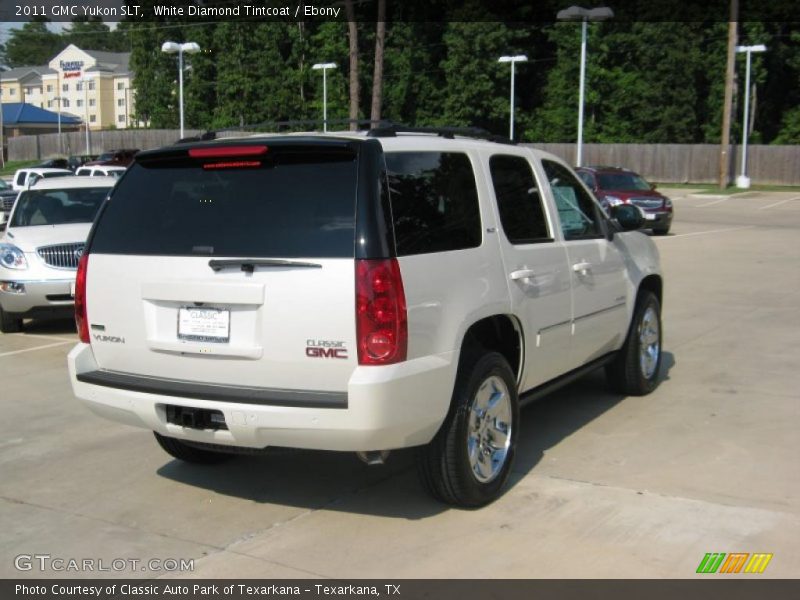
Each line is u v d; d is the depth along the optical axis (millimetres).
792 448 5863
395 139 4617
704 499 4984
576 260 5918
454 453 4715
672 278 14477
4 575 4273
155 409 4637
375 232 4227
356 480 5465
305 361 4285
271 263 4309
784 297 12414
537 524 4703
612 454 5809
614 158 53281
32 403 7484
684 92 54250
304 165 4469
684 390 7438
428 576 4148
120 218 4879
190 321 4551
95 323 4895
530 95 62188
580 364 6234
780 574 4094
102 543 4625
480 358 4891
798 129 54406
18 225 11383
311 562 4336
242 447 4723
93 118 105688
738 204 36656
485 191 5090
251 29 61375
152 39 69062
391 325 4195
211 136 5320
